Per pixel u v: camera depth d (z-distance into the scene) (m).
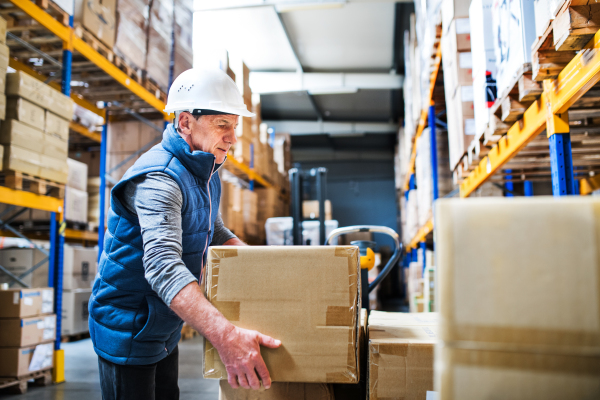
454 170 4.50
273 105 13.81
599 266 0.75
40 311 4.21
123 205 1.57
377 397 1.29
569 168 2.25
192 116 1.67
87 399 3.79
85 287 6.98
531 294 0.77
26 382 4.09
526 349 0.76
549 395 0.75
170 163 1.59
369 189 17.19
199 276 1.75
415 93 7.26
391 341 1.31
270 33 9.99
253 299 1.32
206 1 8.59
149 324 1.57
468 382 0.78
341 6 8.60
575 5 1.81
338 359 1.27
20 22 4.31
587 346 0.74
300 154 17.42
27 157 3.89
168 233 1.43
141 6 5.45
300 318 1.30
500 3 2.74
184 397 3.88
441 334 0.81
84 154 8.18
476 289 0.80
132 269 1.58
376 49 10.93
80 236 7.38
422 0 5.75
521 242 0.79
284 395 1.36
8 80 3.78
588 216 0.77
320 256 1.31
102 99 5.96
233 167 8.82
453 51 4.04
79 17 4.49
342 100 13.45
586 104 2.58
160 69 5.82
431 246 9.23
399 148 13.51
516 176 4.56
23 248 5.84
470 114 3.89
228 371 1.29
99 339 1.61
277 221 9.27
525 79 2.40
